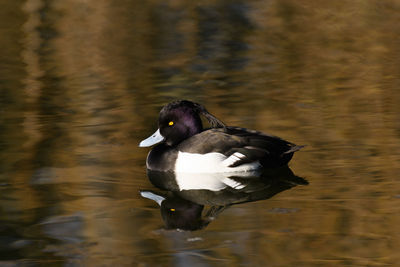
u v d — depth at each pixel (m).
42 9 24.19
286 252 7.77
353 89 15.12
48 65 17.78
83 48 19.52
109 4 24.89
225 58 18.16
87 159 11.25
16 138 12.27
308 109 13.69
